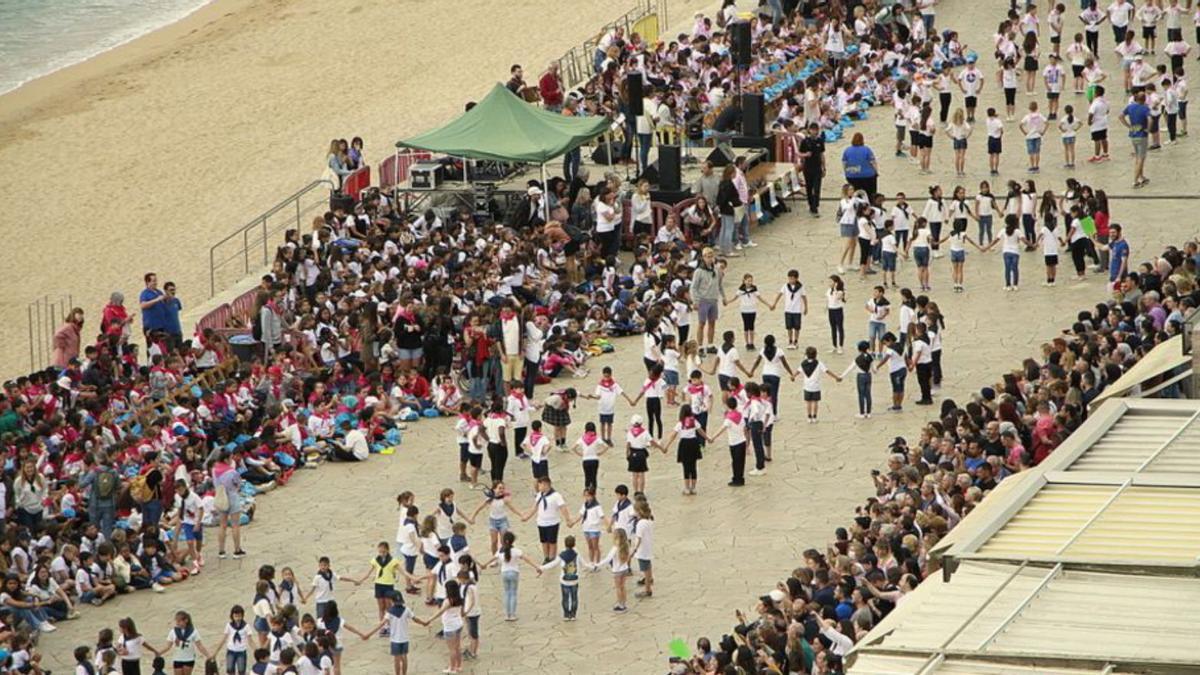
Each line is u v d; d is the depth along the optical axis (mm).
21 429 115375
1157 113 160250
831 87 177000
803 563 105500
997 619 65812
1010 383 109500
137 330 160250
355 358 130750
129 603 107188
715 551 107625
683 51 181000
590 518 105688
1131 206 150875
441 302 130250
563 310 137000
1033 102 158000
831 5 187250
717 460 119250
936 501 95812
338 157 160750
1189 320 91375
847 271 144375
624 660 97688
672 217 147250
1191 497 74812
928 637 65188
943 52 179375
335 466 122875
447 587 96938
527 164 159750
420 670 98500
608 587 105438
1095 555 69688
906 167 162500
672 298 131875
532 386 128625
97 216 187750
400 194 155750
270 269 151500
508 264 137875
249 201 187625
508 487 117938
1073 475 77750
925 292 140000
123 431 118500
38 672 96250
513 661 98500
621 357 134875
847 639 85312
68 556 106500
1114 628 64312
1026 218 143875
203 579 109625
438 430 127188
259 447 120750
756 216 153625
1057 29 177250
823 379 128500
